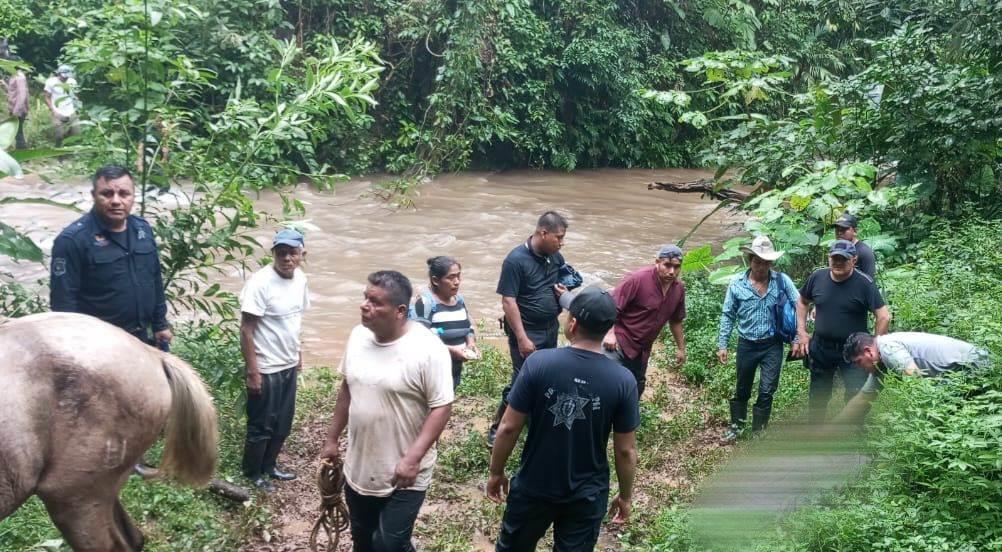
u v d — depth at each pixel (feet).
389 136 68.80
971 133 34.24
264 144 23.13
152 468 18.26
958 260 30.32
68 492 13.61
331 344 32.07
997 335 19.15
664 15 86.48
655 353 30.81
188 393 15.02
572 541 13.80
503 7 67.36
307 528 18.47
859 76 36.63
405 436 14.19
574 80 78.33
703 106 86.38
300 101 23.08
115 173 16.78
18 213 43.78
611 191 69.31
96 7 60.34
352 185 63.36
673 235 53.72
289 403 20.07
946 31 37.93
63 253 16.60
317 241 47.83
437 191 64.13
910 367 18.58
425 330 14.33
